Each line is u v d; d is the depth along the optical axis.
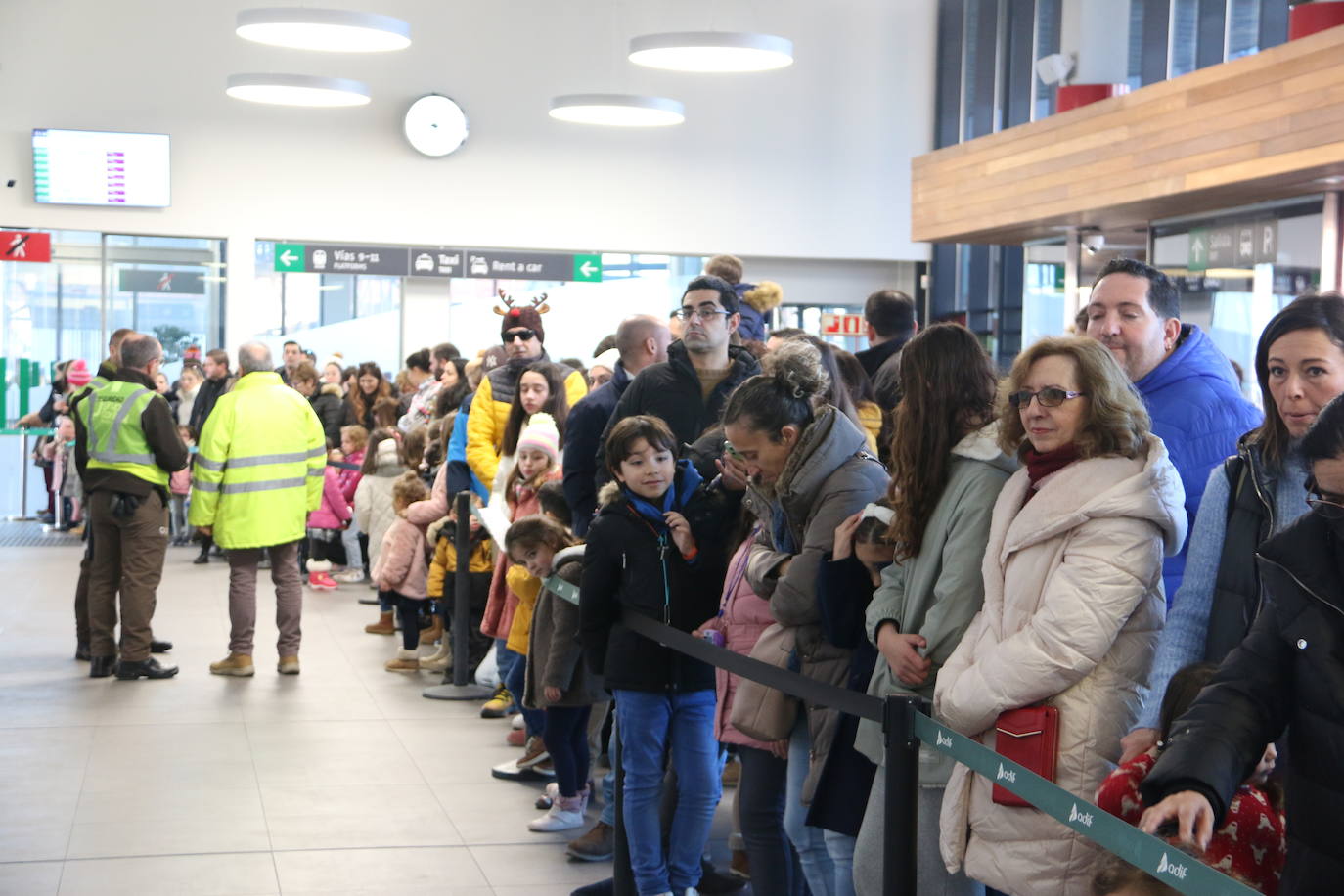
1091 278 11.93
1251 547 2.67
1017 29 15.66
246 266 16.16
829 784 3.19
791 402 3.39
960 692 2.68
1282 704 2.14
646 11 17.00
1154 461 2.62
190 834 4.88
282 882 4.40
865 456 3.42
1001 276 16.41
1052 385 2.67
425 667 7.84
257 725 6.53
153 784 5.51
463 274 16.69
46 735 6.27
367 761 5.92
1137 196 9.73
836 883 3.31
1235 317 9.88
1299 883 2.10
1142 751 2.51
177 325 16.14
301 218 16.27
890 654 2.95
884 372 5.14
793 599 3.27
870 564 3.16
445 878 4.47
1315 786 2.09
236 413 7.51
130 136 15.68
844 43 17.47
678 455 4.48
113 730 6.38
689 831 3.93
